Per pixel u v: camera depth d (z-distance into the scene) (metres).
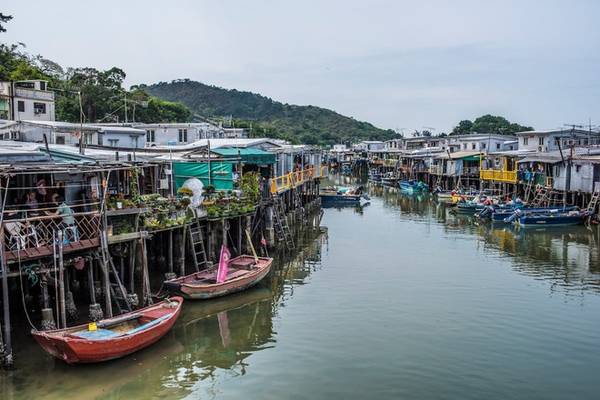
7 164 19.94
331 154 142.25
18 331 20.19
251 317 23.98
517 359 19.75
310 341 21.31
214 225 30.27
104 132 39.97
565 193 50.62
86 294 23.98
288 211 48.09
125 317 20.03
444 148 88.81
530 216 47.41
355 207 64.81
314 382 17.95
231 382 17.92
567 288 28.45
